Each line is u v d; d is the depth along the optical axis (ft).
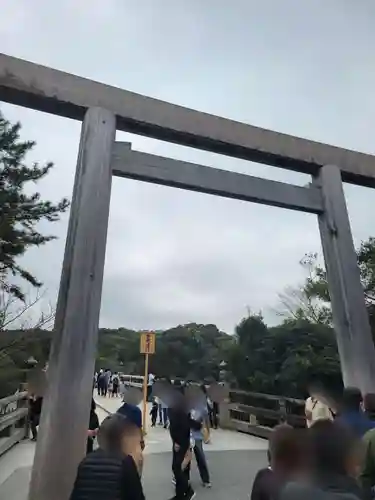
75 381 11.89
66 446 11.18
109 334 154.30
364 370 15.58
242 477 21.93
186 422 18.12
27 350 38.86
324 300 45.11
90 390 12.04
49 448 11.07
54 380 11.79
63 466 10.96
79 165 14.42
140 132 16.30
